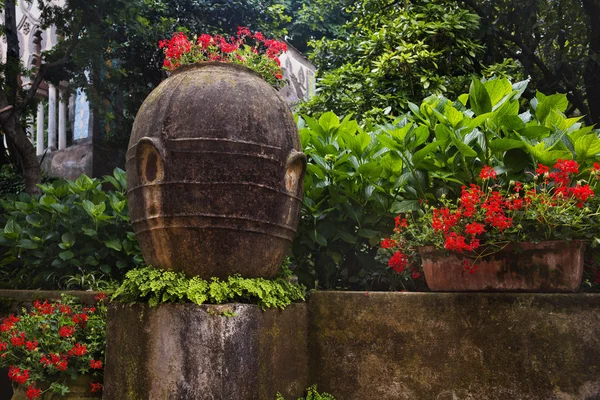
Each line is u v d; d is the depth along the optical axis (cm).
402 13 650
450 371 267
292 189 284
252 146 264
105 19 883
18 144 676
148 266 274
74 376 314
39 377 312
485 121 296
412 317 279
